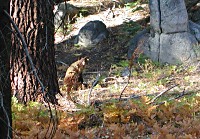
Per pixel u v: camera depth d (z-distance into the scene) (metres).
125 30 21.53
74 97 11.68
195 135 8.86
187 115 10.02
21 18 10.78
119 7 23.91
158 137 8.62
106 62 19.03
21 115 9.70
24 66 10.98
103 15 23.61
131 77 15.92
